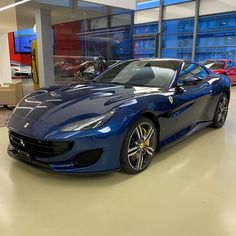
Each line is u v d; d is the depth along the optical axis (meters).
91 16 9.05
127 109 2.07
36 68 7.69
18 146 2.19
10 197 1.88
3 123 4.04
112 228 1.56
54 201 1.84
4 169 2.33
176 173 2.30
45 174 2.24
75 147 1.89
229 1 11.03
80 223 1.60
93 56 10.66
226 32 11.58
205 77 3.42
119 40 11.64
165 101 2.43
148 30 14.12
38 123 2.03
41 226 1.57
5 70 11.51
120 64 3.36
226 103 3.86
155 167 2.42
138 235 1.50
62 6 6.73
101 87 2.69
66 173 1.94
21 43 15.06
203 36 12.34
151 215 1.70
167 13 13.12
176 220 1.65
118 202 1.84
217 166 2.47
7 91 5.06
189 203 1.84
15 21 9.38
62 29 10.30
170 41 13.45
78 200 1.85
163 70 2.89
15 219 1.63
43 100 2.40
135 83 2.87
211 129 3.79
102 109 2.04
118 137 1.98
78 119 1.97
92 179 2.15
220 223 1.63
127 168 2.15
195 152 2.84
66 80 9.52
